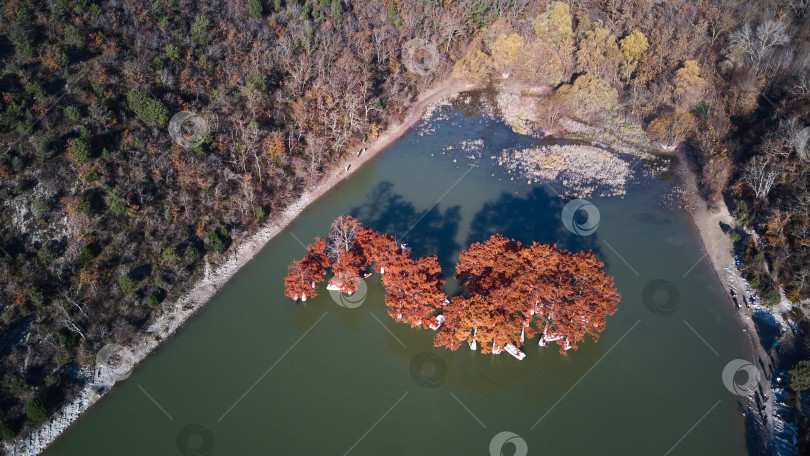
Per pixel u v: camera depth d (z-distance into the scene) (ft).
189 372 290.15
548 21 500.74
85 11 394.52
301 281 310.65
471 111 484.74
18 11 370.94
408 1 513.45
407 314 289.53
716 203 379.55
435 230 365.81
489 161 427.33
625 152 437.17
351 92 429.38
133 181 337.11
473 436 267.39
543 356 299.17
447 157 431.84
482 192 397.19
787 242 331.77
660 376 288.30
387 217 376.07
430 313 311.68
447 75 512.63
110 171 335.88
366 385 288.30
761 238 344.49
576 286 287.69
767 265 330.34
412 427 270.67
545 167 418.31
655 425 268.82
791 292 311.47
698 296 326.24
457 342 283.18
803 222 332.80
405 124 464.65
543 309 286.25
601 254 349.61
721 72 463.83
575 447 262.06
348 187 402.52
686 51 476.95
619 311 317.83
